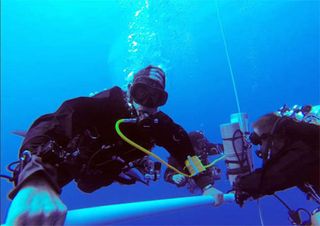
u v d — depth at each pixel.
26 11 22.75
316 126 1.82
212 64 22.70
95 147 1.58
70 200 18.55
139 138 1.64
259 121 2.00
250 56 21.23
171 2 13.80
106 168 1.69
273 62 20.92
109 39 24.22
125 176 1.98
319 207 2.10
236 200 1.88
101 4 21.52
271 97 21.30
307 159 1.67
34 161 0.87
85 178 1.72
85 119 1.44
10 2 21.98
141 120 1.57
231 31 19.70
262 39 20.16
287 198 6.13
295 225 2.22
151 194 16.33
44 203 0.73
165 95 1.57
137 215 1.17
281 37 19.91
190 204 1.60
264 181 1.75
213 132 22.39
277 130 1.84
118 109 1.58
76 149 1.55
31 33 24.92
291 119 1.89
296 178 1.68
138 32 12.79
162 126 1.70
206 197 1.78
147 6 12.71
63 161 1.20
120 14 20.31
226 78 22.75
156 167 1.98
